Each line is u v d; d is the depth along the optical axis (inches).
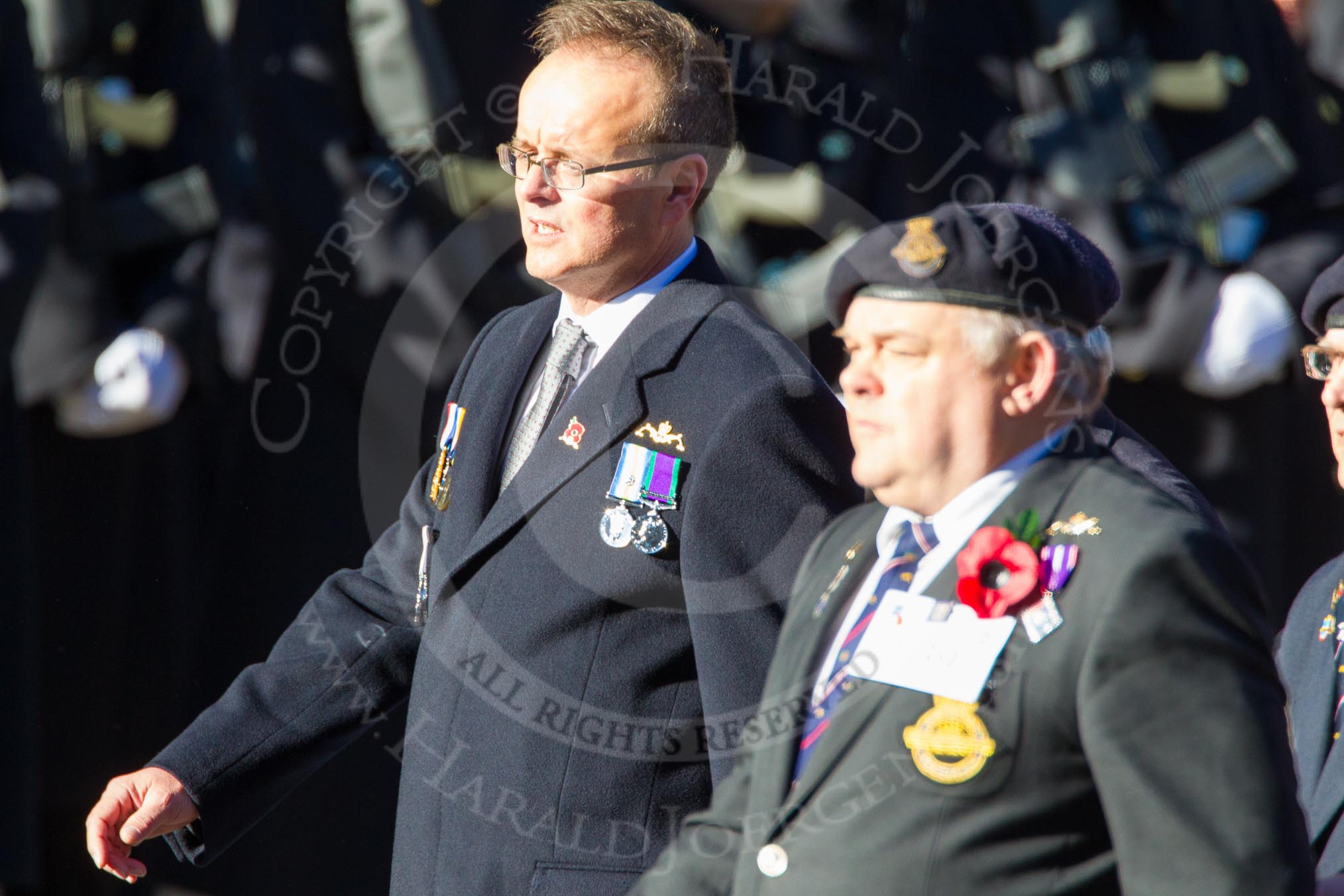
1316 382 563.5
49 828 572.7
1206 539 244.7
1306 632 327.6
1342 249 570.3
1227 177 557.9
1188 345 538.0
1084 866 243.0
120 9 580.1
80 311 553.9
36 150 545.0
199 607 586.6
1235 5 579.8
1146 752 235.3
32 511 542.9
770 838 263.0
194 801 368.5
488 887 328.8
